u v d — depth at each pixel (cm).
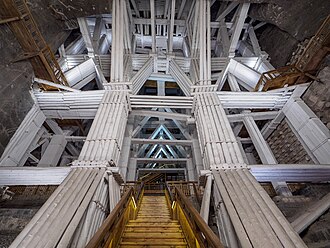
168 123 1689
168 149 1927
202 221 275
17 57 822
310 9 902
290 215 648
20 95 848
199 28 1012
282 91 929
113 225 329
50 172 633
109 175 602
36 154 1292
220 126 733
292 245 357
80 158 626
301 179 661
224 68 1131
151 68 1188
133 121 1398
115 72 943
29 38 811
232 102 934
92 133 708
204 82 948
